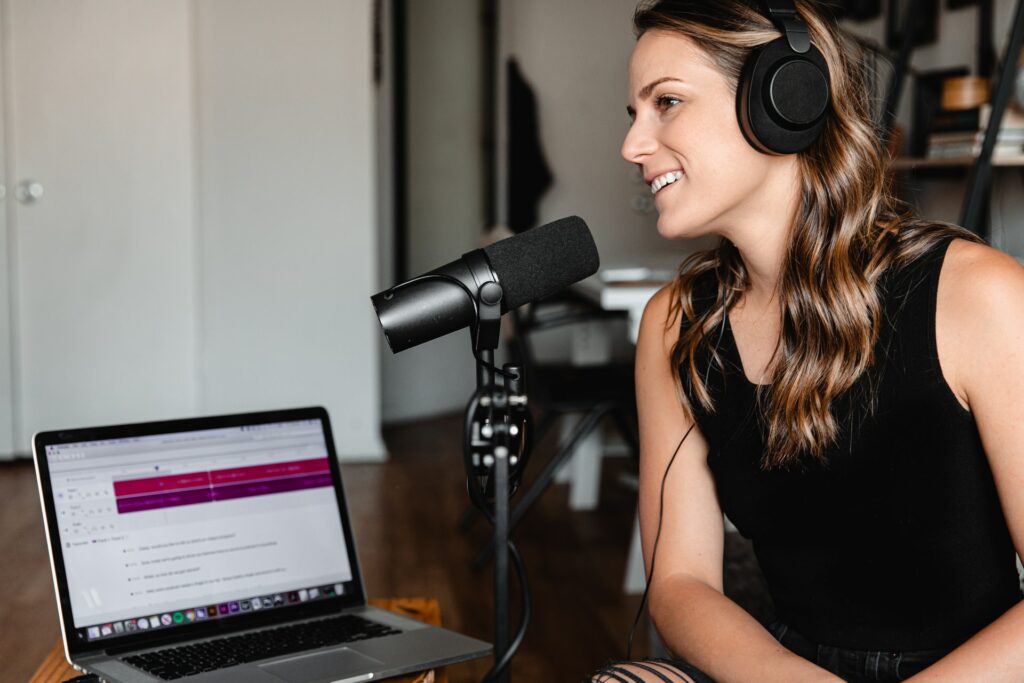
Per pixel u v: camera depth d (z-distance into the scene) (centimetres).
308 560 143
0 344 461
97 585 129
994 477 109
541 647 266
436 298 111
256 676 118
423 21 575
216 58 461
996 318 108
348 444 484
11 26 450
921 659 117
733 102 114
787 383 117
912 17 342
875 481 116
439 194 591
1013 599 116
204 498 138
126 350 466
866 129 118
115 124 458
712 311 129
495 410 114
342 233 473
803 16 117
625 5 594
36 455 129
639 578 308
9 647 265
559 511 402
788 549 124
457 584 315
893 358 113
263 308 472
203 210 466
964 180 383
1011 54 265
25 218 457
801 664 109
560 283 117
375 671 119
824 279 116
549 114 602
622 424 358
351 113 468
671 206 119
